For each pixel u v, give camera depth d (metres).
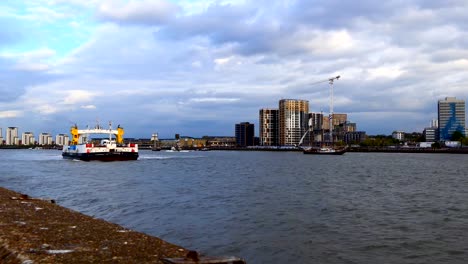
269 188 65.25
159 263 12.61
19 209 24.72
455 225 35.50
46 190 61.41
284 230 32.84
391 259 25.44
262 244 28.34
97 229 18.39
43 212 23.77
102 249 14.48
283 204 46.97
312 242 29.09
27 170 110.75
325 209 43.53
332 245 28.42
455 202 49.91
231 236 30.58
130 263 12.62
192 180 80.44
